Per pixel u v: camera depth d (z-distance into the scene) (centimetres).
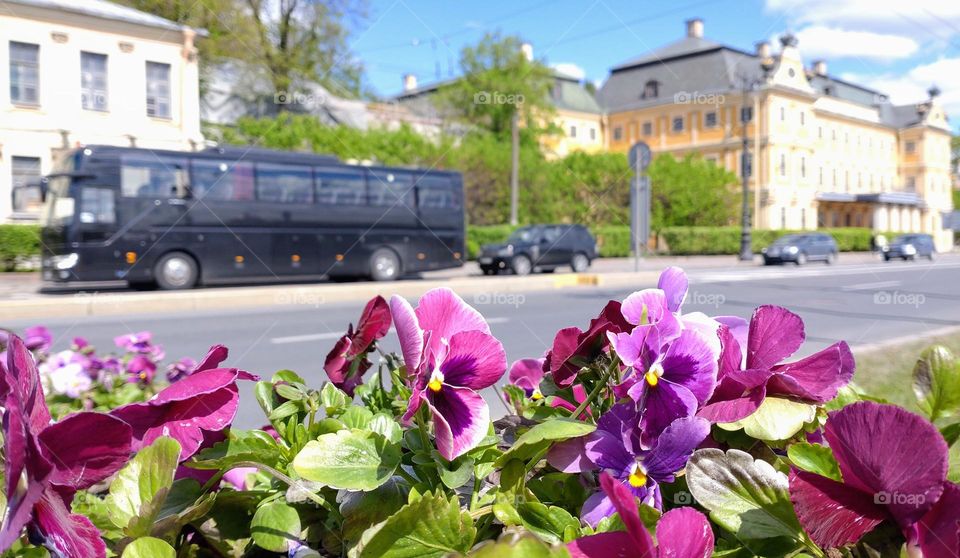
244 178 1593
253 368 672
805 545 72
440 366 82
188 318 1107
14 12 2327
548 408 106
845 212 5825
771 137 5147
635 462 84
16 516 59
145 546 71
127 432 68
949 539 61
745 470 76
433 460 85
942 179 6806
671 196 3850
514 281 1666
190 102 2627
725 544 78
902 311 1110
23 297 1321
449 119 3083
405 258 1823
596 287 1728
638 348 86
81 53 2438
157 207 1489
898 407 63
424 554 70
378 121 3206
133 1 2877
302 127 2692
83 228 1421
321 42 3111
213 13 2936
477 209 3031
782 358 88
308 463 80
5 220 2295
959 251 6300
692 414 82
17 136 2344
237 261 1575
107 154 1453
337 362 121
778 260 3036
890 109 6800
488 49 2881
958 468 83
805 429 94
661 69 5947
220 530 90
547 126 3092
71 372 276
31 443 62
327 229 1705
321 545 89
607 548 66
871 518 67
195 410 87
